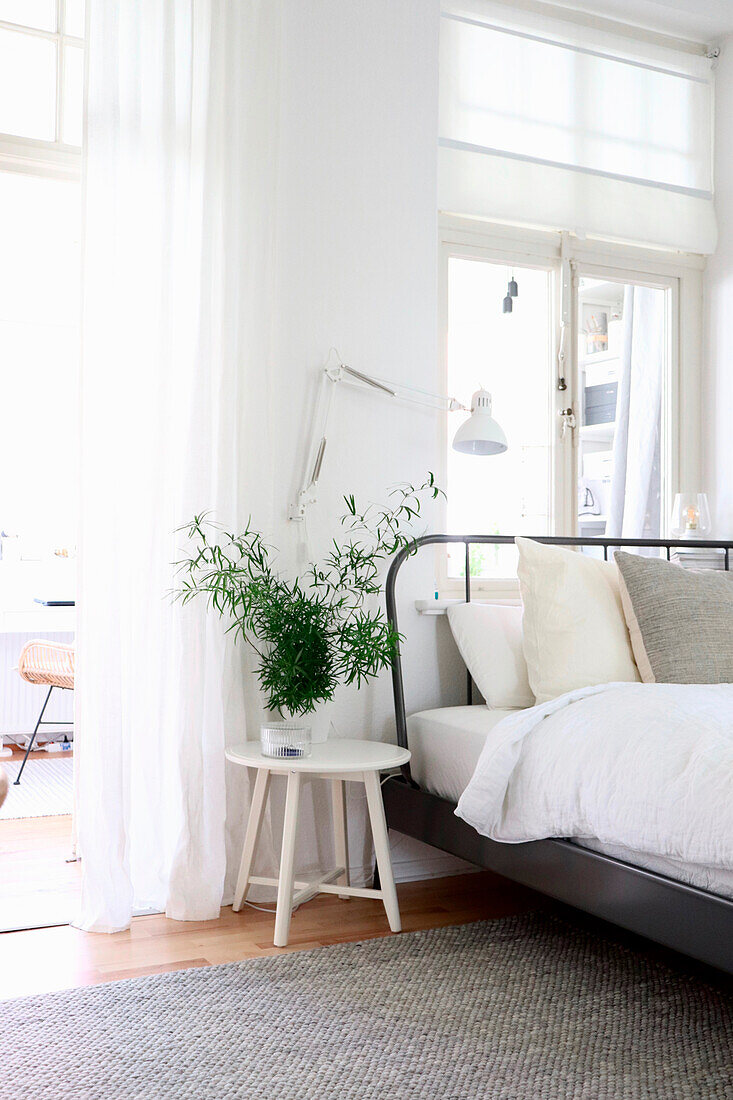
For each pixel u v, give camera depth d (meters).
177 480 2.62
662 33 3.56
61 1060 1.76
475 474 3.23
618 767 1.94
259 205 2.69
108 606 2.47
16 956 2.29
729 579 2.62
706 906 1.72
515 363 3.32
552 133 3.34
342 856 2.72
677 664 2.41
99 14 2.50
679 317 3.63
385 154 2.96
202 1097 1.64
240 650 2.69
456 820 2.47
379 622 2.90
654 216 3.50
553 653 2.52
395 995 2.07
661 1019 1.97
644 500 3.57
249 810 2.69
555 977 2.18
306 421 2.83
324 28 2.88
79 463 2.51
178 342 2.64
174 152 2.60
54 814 3.67
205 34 2.68
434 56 3.05
